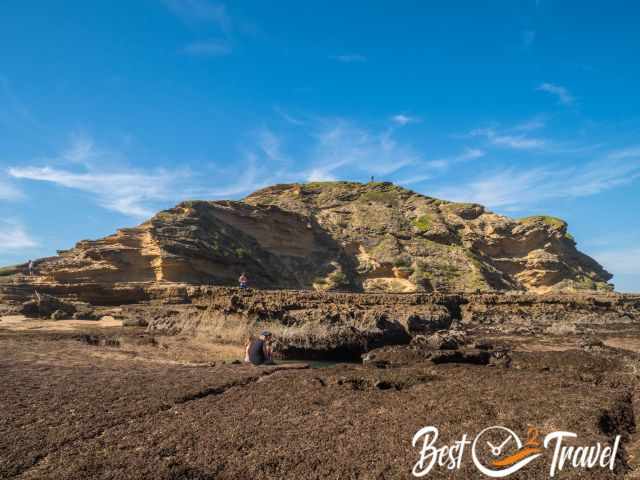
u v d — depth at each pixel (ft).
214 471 28.04
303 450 30.71
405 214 397.19
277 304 113.50
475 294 186.19
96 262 215.72
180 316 120.16
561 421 35.40
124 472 27.45
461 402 40.34
